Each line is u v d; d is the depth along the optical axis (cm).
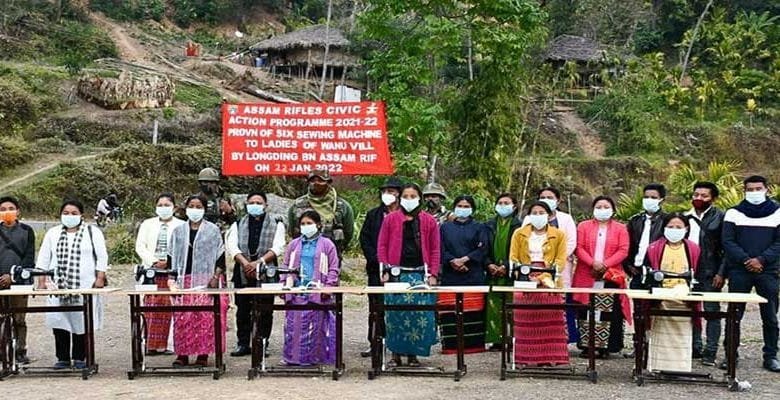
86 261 782
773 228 761
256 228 840
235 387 707
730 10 4750
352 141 1311
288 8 5769
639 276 834
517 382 728
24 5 4500
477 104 1638
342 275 1515
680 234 754
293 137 1302
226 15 5588
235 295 825
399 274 759
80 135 3036
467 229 847
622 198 1530
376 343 746
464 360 838
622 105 3759
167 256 813
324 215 848
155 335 866
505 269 835
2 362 754
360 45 4216
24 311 757
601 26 4475
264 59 4538
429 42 1531
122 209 2334
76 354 783
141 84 3275
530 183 2961
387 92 1568
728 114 4044
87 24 4753
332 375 749
